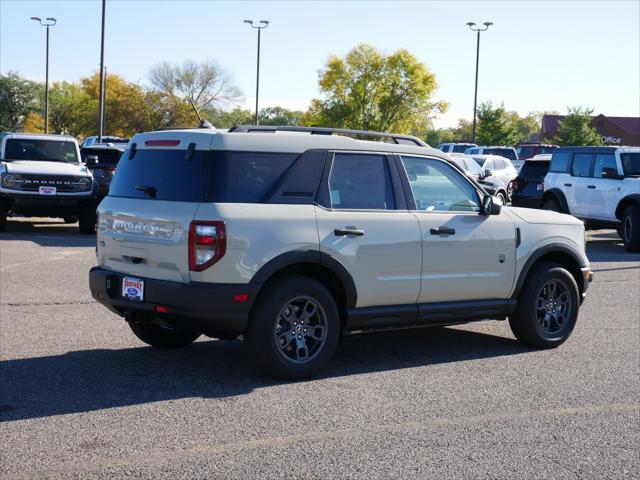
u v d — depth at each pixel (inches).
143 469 177.8
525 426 214.1
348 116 3034.0
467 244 288.5
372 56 3024.1
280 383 251.8
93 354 284.2
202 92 3171.8
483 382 258.5
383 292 270.2
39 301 380.8
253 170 248.8
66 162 726.5
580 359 294.4
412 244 274.7
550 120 3521.2
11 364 267.6
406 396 240.2
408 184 281.0
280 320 251.4
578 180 738.8
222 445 194.1
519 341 317.4
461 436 204.7
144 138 265.1
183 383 249.1
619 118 3681.1
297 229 250.2
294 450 191.8
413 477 176.7
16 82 3983.8
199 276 238.8
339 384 252.5
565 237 315.6
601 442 203.0
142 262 254.4
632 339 331.9
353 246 261.6
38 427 204.5
